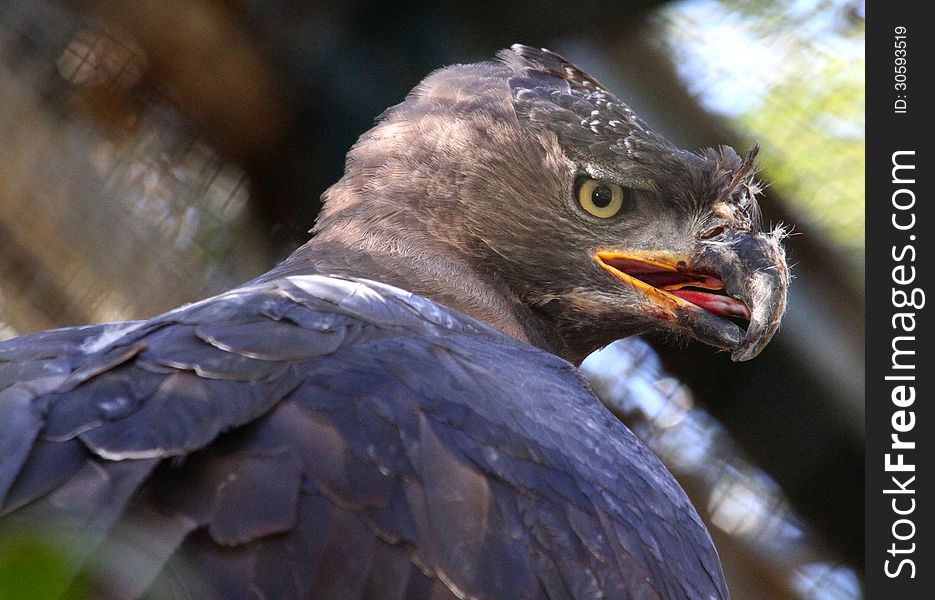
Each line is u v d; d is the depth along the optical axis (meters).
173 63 12.94
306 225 13.34
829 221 13.73
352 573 5.71
